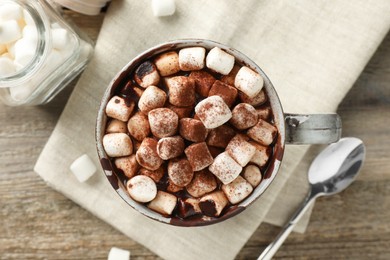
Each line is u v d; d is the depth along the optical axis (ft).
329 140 0.96
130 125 0.95
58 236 1.22
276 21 1.13
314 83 1.14
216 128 0.94
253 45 1.13
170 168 0.94
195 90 0.96
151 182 0.95
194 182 0.95
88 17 1.18
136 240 1.19
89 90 1.14
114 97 0.95
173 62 0.95
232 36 1.13
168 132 0.93
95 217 1.22
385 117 1.23
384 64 1.22
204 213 0.95
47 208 1.22
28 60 1.01
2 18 1.02
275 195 1.16
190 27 1.13
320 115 0.96
